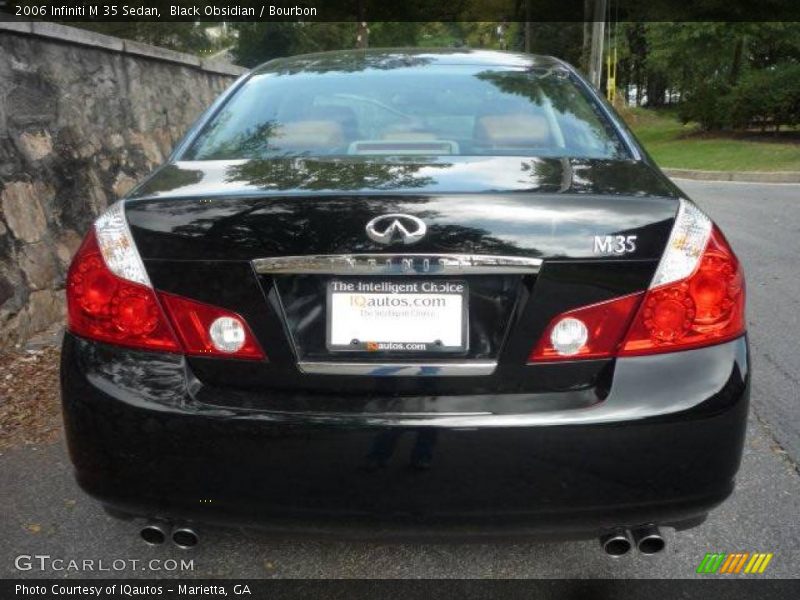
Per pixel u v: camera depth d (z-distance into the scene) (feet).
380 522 6.19
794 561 7.92
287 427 6.09
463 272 6.08
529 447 6.02
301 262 6.11
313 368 6.23
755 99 65.26
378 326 6.24
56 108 16.99
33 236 15.26
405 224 6.05
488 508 6.12
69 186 16.88
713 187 41.57
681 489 6.22
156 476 6.30
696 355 6.27
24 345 14.28
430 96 9.16
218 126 8.90
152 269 6.34
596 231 6.14
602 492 6.13
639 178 7.09
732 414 6.25
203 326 6.30
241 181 6.89
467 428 6.00
